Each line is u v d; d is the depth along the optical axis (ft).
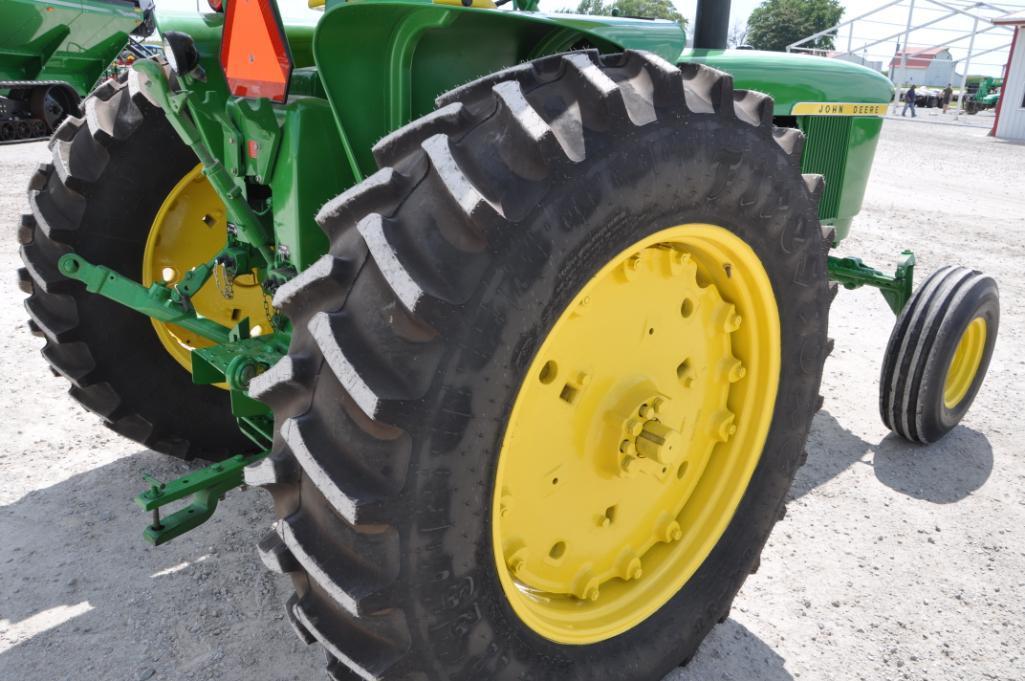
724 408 7.50
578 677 6.23
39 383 13.12
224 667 7.43
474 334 4.60
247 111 6.42
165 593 8.37
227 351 7.98
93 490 10.18
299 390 4.93
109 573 8.64
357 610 4.76
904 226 27.76
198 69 6.66
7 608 8.05
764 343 7.16
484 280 4.61
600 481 6.68
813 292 7.16
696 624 7.31
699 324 6.98
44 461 10.81
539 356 5.06
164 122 9.09
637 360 6.56
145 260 9.64
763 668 7.68
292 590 8.48
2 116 35.86
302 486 5.03
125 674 7.30
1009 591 8.87
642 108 5.31
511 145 4.81
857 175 12.98
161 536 7.95
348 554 4.87
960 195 35.63
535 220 4.73
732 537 7.56
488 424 4.81
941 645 8.04
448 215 4.68
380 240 4.59
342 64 5.94
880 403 11.85
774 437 7.55
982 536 9.88
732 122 5.86
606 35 6.40
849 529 9.95
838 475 11.23
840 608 8.53
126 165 9.10
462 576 5.05
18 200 25.53
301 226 6.61
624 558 7.11
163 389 10.07
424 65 6.42
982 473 11.40
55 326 9.28
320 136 6.50
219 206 10.18
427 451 4.62
